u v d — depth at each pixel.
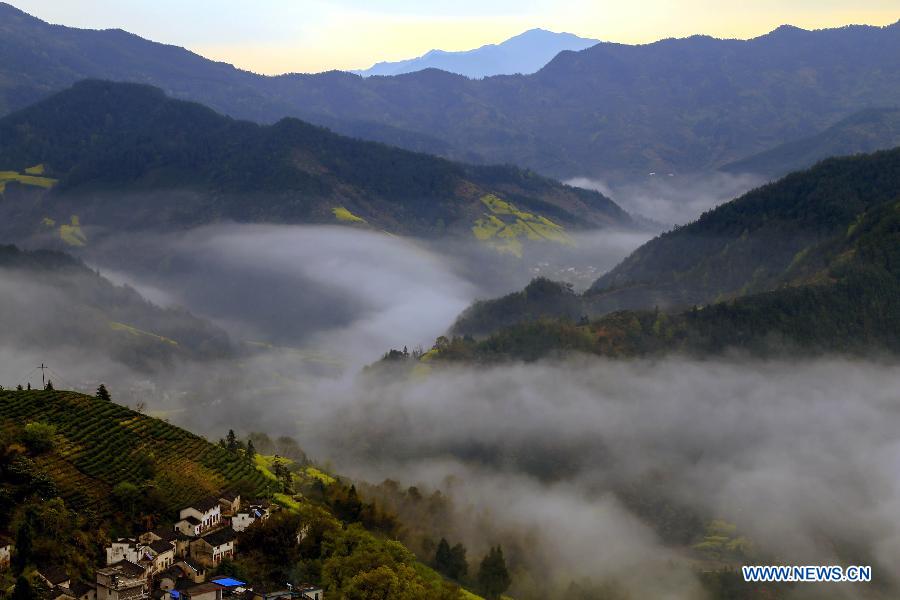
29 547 118.69
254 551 137.62
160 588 120.88
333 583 130.25
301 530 144.62
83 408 175.88
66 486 144.12
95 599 116.31
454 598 131.62
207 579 125.88
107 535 133.00
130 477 153.62
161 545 130.00
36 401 173.38
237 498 156.00
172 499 149.75
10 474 137.75
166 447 172.25
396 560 147.00
